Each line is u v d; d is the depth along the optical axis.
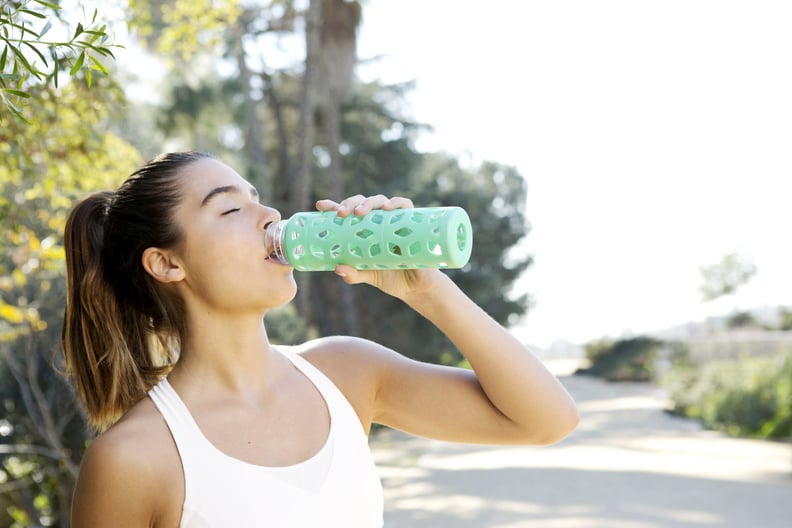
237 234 1.58
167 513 1.48
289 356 1.73
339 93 20.08
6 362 7.52
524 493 9.92
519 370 1.69
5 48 1.53
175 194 1.62
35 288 6.89
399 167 25.20
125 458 1.46
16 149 3.37
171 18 6.48
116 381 1.77
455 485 10.81
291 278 1.63
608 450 13.59
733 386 15.95
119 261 1.72
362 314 23.91
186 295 1.62
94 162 4.20
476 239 27.58
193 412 1.56
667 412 19.47
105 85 3.69
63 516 8.17
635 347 33.62
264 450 1.55
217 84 16.05
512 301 29.92
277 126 23.38
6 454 7.91
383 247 1.47
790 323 30.27
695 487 9.88
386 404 1.85
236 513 1.46
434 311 1.69
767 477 10.37
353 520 1.55
